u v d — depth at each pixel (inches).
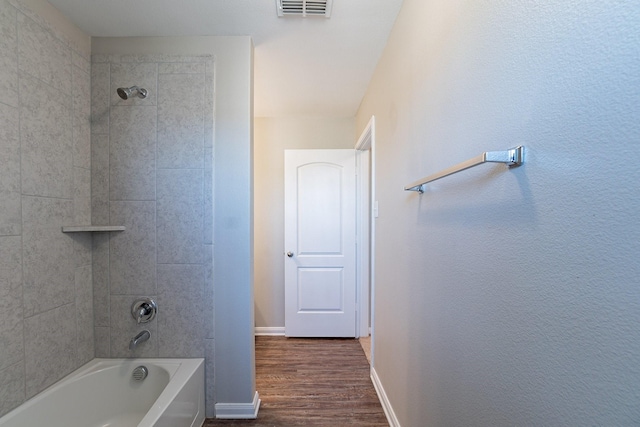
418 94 47.4
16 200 48.5
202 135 67.0
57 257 56.8
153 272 66.8
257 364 92.3
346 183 113.1
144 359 66.2
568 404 19.7
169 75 66.8
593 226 17.9
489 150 28.4
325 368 89.8
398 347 58.5
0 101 45.8
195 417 61.9
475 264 31.0
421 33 46.1
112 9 57.9
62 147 58.2
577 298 19.0
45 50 54.3
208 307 67.0
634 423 15.8
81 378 59.0
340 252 113.2
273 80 87.2
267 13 59.7
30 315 51.0
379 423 65.6
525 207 23.5
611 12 16.9
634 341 15.7
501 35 26.7
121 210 66.5
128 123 66.6
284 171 115.0
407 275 53.0
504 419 26.4
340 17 60.4
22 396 49.4
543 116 21.6
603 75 17.3
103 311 66.6
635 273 15.6
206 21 62.1
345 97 99.0
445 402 38.0
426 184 44.1
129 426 60.9
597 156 17.6
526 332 23.6
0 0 45.7
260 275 117.0
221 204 67.2
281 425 65.0
